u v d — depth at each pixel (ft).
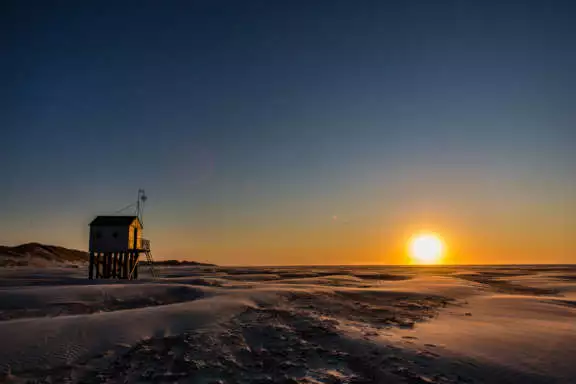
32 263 304.09
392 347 36.63
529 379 29.22
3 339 32.81
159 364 31.14
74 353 31.81
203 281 105.70
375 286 96.78
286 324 45.52
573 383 28.40
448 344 37.91
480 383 28.78
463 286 98.02
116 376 28.73
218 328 41.04
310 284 103.81
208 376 29.43
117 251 122.31
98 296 62.49
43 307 53.98
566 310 61.98
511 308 64.03
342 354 35.24
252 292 67.15
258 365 32.27
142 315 43.11
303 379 29.32
